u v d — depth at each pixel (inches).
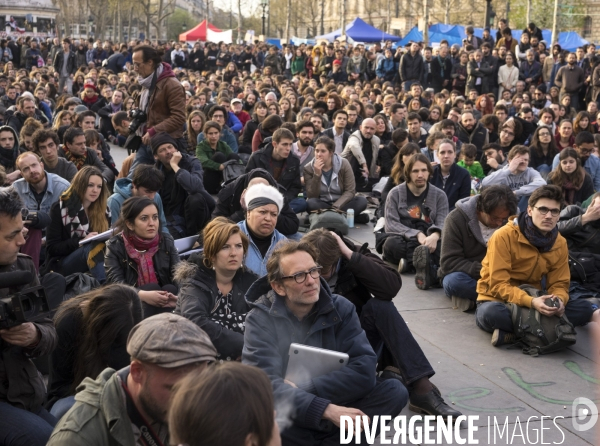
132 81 861.2
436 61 918.4
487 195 256.7
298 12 3427.7
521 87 823.1
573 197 350.6
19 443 137.4
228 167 418.3
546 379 207.9
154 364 96.5
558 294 232.2
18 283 128.9
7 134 346.6
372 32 1804.9
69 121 475.8
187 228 311.6
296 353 145.8
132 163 354.9
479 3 2640.3
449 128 472.1
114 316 152.6
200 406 66.6
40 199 287.9
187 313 173.2
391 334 180.5
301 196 386.9
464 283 256.2
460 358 222.2
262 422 67.9
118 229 215.2
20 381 144.1
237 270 182.7
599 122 586.9
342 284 187.0
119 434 102.3
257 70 1189.7
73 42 1401.3
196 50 1341.0
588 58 872.3
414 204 307.7
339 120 471.8
